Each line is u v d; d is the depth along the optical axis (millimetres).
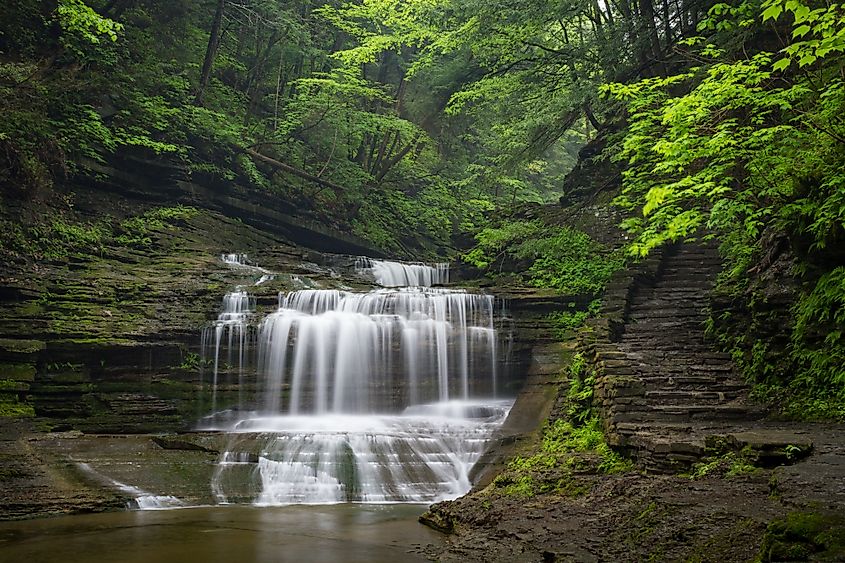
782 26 17266
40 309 15812
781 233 12797
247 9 27422
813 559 4988
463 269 24469
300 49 29422
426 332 17531
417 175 34875
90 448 12672
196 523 9812
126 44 23625
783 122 12531
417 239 33438
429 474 12516
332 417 16266
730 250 15406
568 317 17938
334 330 17062
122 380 15578
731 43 16453
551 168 43375
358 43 32938
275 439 13328
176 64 25438
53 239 18188
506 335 17859
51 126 20266
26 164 18156
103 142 21047
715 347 13484
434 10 25750
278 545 8539
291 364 16766
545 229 21203
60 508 10406
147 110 22781
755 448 8195
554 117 23953
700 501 7242
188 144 24797
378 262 25000
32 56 20453
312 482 12062
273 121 29938
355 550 8289
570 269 19344
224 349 16594
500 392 17578
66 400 14680
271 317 17094
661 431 9930
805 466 7465
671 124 11836
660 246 18062
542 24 22281
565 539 7547
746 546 5816
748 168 11445
